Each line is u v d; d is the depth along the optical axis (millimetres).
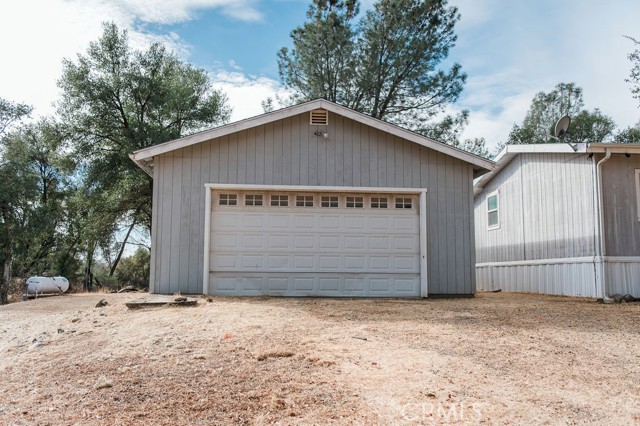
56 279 15297
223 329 6328
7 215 24516
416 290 10773
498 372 4422
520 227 14688
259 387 3975
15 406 3617
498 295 12547
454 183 11094
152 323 6902
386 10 20453
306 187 10789
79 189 23688
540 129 33250
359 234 10852
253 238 10680
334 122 11031
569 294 12094
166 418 3348
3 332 6992
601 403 3678
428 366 4586
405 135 10906
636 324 7004
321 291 10648
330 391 3879
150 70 23781
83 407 3564
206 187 10648
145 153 10438
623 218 11156
